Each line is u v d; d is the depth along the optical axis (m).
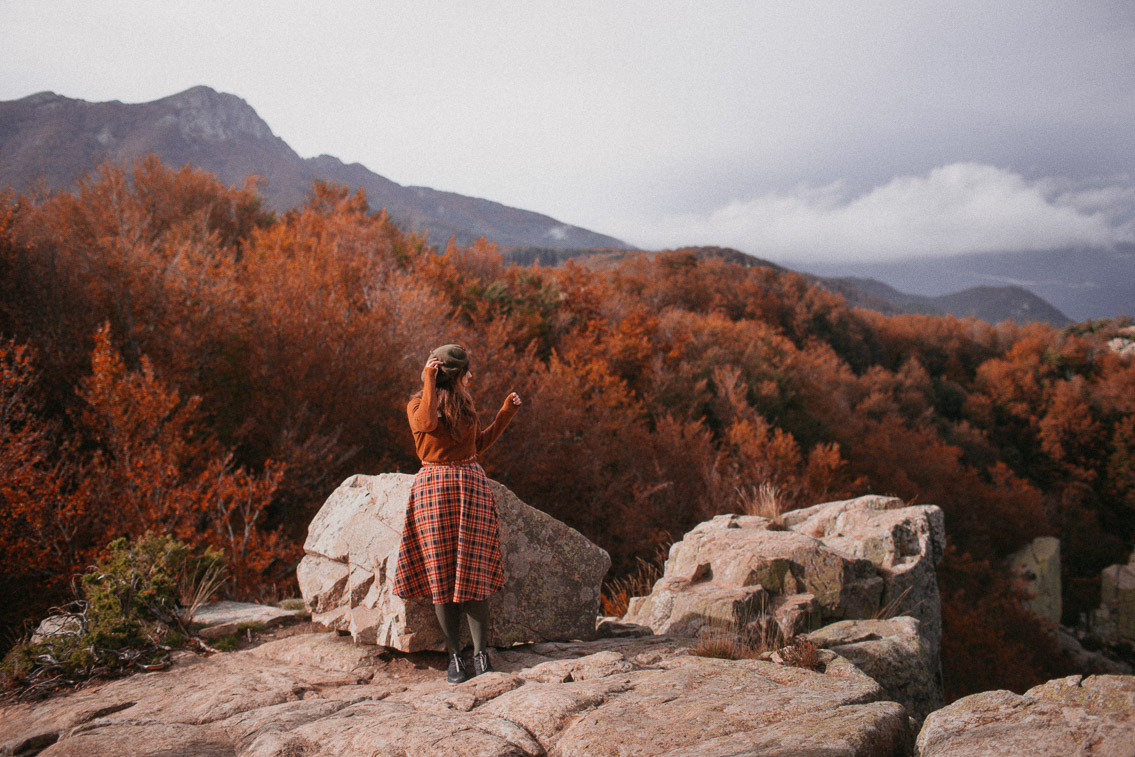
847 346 73.88
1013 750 1.79
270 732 2.47
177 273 12.38
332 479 12.62
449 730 2.29
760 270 78.94
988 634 23.69
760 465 19.97
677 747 2.07
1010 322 92.62
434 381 3.22
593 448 17.08
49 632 4.02
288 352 12.41
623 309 28.53
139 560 4.38
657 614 5.30
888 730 2.21
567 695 2.63
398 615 3.54
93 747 2.46
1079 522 51.50
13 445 8.41
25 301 11.16
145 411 9.41
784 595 5.50
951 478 41.34
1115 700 1.85
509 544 4.00
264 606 5.04
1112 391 63.78
